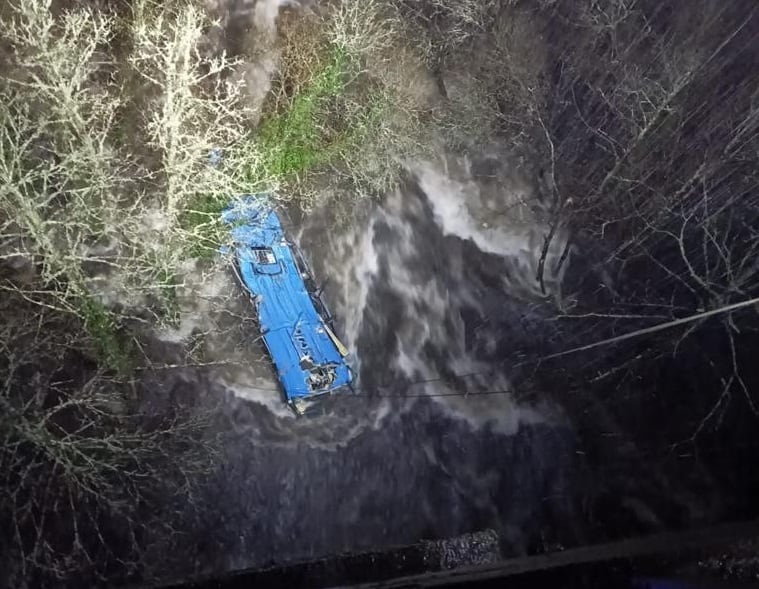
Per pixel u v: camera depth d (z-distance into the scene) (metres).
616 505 17.12
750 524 16.56
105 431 14.59
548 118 20.36
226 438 16.11
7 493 13.80
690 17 19.17
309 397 16.80
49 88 12.01
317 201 19.36
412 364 18.34
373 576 15.33
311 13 20.61
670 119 17.83
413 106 20.28
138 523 14.69
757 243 15.62
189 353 16.66
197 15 16.08
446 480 16.97
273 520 15.61
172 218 14.09
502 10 20.45
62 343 15.05
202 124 17.00
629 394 18.64
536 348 19.12
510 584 15.18
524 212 21.08
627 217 18.20
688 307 17.88
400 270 19.59
